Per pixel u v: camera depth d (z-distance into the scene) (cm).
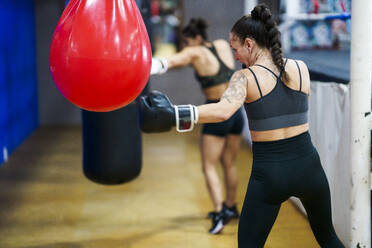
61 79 167
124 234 320
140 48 170
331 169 290
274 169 191
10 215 359
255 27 196
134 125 284
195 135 661
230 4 726
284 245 295
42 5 722
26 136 654
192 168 493
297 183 192
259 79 192
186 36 324
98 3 166
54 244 304
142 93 288
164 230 326
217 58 321
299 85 196
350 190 242
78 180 453
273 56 195
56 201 391
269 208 195
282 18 588
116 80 165
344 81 312
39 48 731
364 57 229
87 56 162
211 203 383
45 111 749
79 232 324
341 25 519
